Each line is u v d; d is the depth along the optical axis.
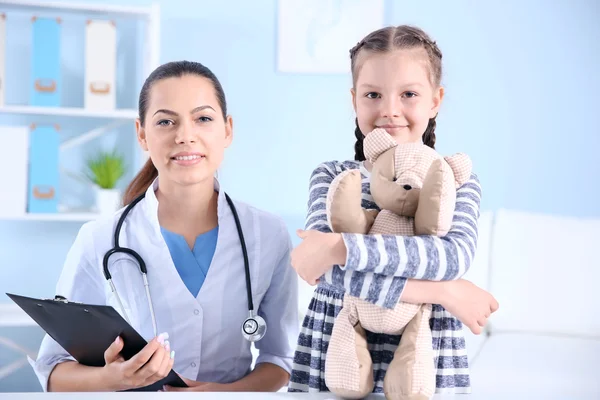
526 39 2.85
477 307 0.81
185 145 1.19
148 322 1.25
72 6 2.53
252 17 2.79
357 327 0.82
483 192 2.87
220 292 1.27
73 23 2.71
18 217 2.48
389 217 0.83
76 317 1.01
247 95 2.80
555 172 2.88
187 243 1.30
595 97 2.87
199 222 1.31
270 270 1.32
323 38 2.81
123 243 1.27
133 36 2.74
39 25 2.51
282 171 2.83
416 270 0.77
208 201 1.31
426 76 1.03
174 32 2.75
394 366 0.76
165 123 1.21
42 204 2.53
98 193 2.62
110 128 2.76
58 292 1.30
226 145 1.35
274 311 1.36
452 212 0.81
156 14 2.53
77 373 1.18
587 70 2.86
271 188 2.83
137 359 1.04
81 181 2.75
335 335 0.82
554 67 2.86
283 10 2.79
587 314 2.39
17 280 2.71
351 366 0.78
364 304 0.80
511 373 1.90
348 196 0.81
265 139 2.82
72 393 0.76
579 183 2.88
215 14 2.77
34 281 2.72
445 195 0.79
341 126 2.84
